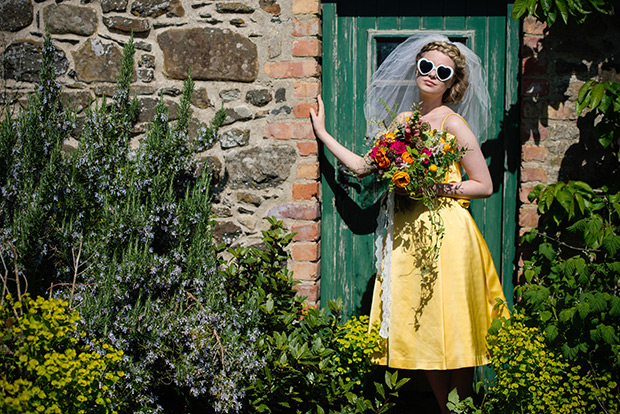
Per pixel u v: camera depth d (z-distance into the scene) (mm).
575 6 2809
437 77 2719
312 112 3104
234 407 2543
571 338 2754
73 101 3234
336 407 2883
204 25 3158
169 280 2770
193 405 2939
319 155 3283
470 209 3293
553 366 2609
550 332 2715
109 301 2592
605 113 2828
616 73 3012
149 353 2635
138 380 2557
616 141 2998
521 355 2535
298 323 3119
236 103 3184
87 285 2674
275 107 3162
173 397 3020
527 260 3104
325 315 3355
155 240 2961
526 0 2828
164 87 3205
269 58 3145
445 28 3248
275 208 3203
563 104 3043
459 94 2836
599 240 2814
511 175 3191
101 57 3211
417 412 3197
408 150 2578
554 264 2945
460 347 2629
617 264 2756
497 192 3262
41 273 2873
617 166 3023
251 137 3191
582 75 3025
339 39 3283
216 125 3023
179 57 3182
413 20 3258
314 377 2758
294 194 3184
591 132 3035
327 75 3295
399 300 2703
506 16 3180
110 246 2752
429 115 2783
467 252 2672
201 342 2604
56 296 2660
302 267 3211
